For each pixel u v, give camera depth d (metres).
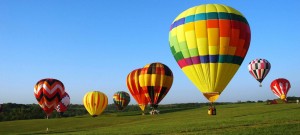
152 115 52.69
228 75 26.75
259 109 42.44
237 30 26.80
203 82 26.61
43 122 50.00
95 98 57.44
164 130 21.83
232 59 26.66
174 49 28.08
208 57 26.31
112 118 50.97
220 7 27.86
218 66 26.31
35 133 32.50
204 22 26.72
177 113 52.94
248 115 31.72
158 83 45.97
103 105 57.84
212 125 22.41
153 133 20.89
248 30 27.88
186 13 28.05
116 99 64.94
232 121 24.36
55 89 56.12
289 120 22.12
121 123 40.81
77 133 25.73
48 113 57.22
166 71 46.59
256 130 18.20
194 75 26.89
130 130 24.11
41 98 56.00
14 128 42.31
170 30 28.91
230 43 26.45
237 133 17.59
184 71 27.72
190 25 26.95
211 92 26.48
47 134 30.17
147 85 46.06
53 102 56.47
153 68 46.50
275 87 58.97
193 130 20.53
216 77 26.36
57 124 45.44
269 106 48.00
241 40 26.94
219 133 18.16
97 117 56.75
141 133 21.27
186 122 28.28
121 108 65.25
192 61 26.70
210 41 26.30
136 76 47.28
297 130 17.50
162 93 46.53
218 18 26.89
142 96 47.28
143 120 42.84
